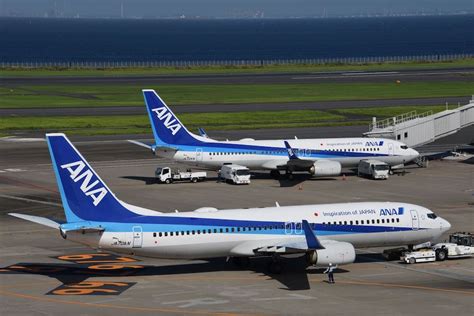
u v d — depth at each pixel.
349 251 133.12
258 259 147.12
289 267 142.12
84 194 127.00
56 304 118.81
